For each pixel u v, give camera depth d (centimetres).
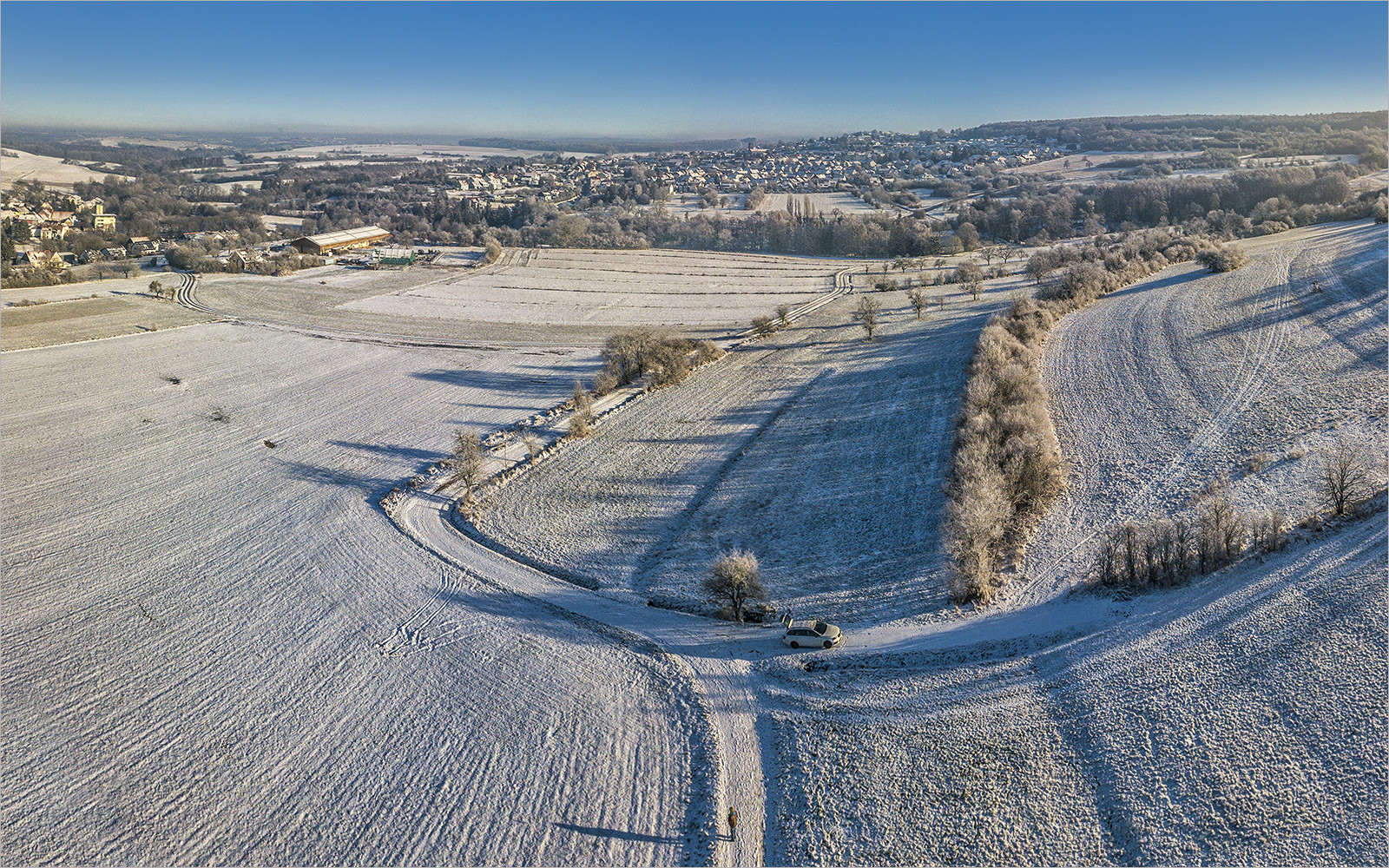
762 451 7194
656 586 5031
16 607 5000
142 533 5994
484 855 3041
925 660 4003
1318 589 3922
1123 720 3378
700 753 3522
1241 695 3388
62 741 3784
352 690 4088
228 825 3253
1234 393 6825
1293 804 2845
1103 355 8456
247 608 4912
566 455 7381
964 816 3025
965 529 4641
